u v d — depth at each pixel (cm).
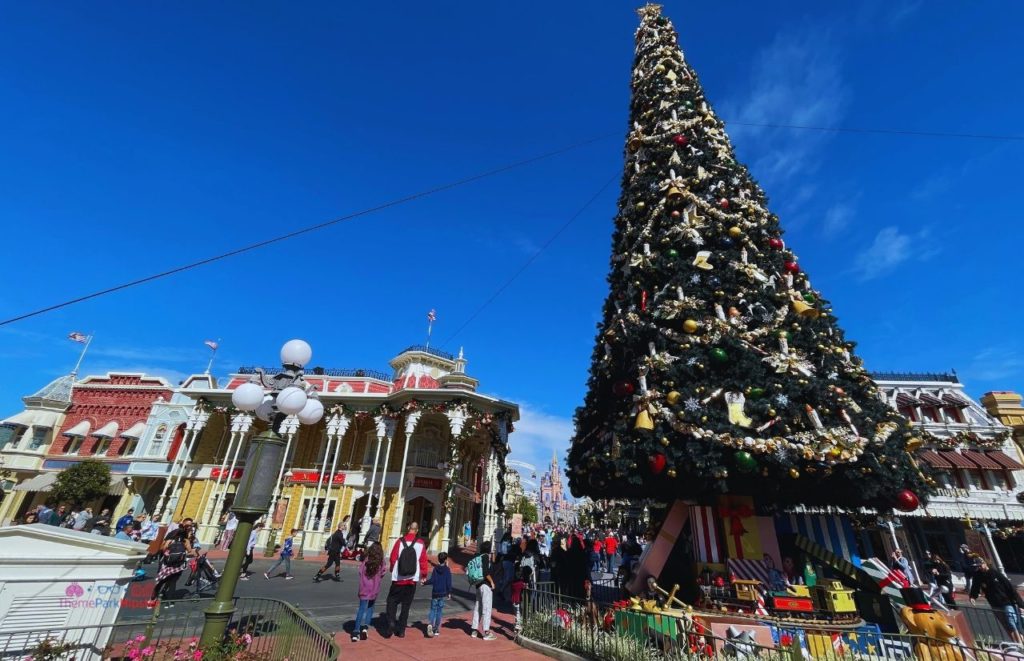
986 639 739
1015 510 1991
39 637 495
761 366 742
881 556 2070
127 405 3462
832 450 648
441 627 922
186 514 2828
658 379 773
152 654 533
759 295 815
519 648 770
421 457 2767
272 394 651
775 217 945
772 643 612
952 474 2123
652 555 821
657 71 1222
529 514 7331
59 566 532
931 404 2306
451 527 2780
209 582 1261
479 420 2659
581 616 745
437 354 3522
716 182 968
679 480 759
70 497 2897
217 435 3153
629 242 999
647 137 1084
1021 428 2195
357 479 2727
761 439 663
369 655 709
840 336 827
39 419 3406
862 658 585
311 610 1048
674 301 812
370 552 834
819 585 737
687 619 629
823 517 934
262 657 548
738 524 786
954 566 2016
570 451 1005
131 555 576
